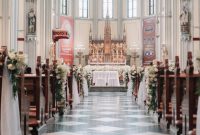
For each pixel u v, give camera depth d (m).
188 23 22.31
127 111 16.30
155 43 36.69
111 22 40.31
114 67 36.22
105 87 33.56
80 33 39.88
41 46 28.91
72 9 39.44
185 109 8.77
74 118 13.74
